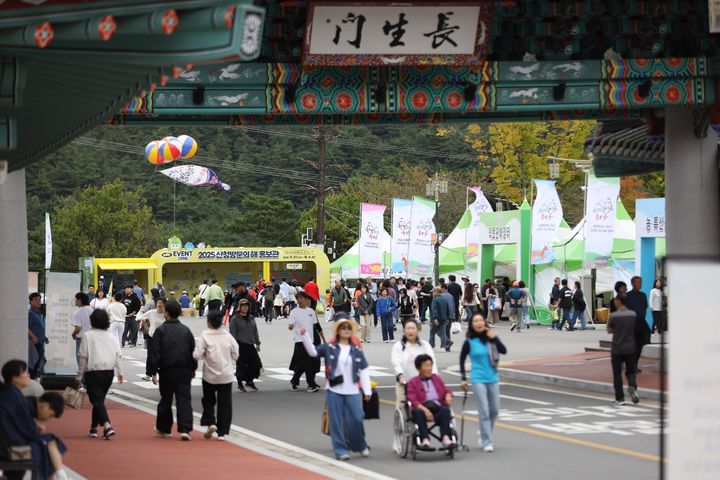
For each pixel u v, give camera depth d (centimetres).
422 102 2564
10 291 2542
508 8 2538
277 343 4803
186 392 1989
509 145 8844
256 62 2544
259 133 14525
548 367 3269
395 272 6500
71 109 1334
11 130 1206
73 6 972
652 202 4694
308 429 2155
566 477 1585
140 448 1878
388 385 3000
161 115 2675
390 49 2425
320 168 8700
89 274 8294
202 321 6912
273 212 11725
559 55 2630
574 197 9431
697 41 2638
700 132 2764
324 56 2434
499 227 6178
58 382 2702
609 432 2052
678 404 725
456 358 3912
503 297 6291
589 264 5350
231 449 1872
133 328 4678
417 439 1752
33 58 1113
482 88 2584
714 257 725
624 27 2591
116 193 10831
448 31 2412
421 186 10925
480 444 1845
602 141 3136
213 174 9325
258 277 8850
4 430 1249
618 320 2480
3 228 2542
